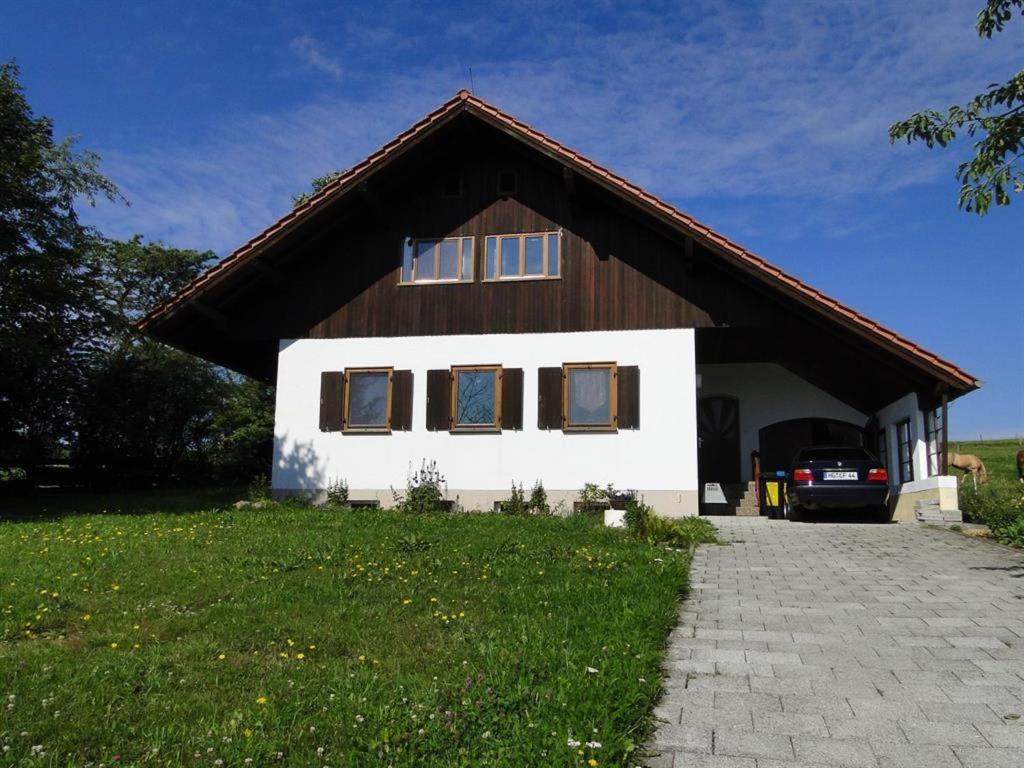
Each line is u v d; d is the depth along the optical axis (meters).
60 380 22.42
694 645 6.08
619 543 10.54
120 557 9.20
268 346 18.25
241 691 4.90
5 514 15.45
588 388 15.77
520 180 16.77
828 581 8.54
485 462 15.91
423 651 5.72
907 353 13.77
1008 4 7.40
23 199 20.69
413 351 16.56
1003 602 7.45
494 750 3.94
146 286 37.16
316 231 16.92
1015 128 7.43
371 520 12.80
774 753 4.16
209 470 26.53
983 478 21.69
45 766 3.87
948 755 4.12
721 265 15.23
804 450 15.69
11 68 20.97
